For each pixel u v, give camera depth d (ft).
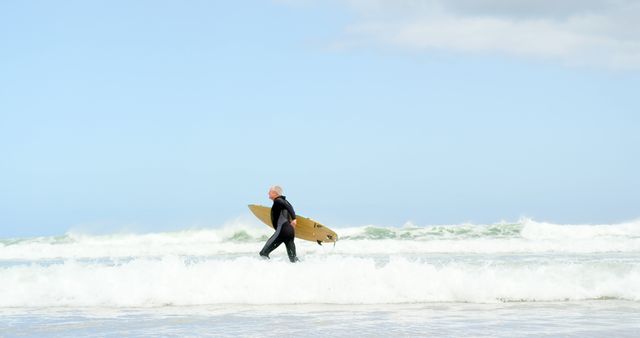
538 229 122.52
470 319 38.65
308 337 32.81
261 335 33.40
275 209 57.93
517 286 47.75
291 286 47.21
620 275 51.39
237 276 47.91
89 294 46.14
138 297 45.42
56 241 127.44
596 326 36.11
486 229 123.65
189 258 88.79
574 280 50.31
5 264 87.76
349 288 47.32
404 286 47.55
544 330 34.73
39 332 34.68
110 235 127.44
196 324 37.01
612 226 123.44
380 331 34.42
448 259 79.77
